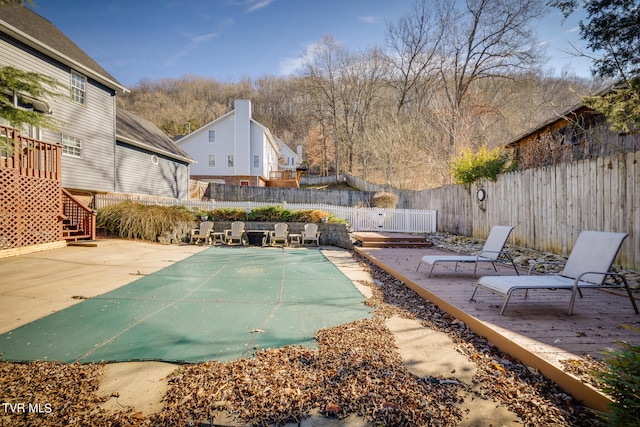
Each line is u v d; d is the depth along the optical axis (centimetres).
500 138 2283
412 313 405
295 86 4366
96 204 1406
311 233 1128
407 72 2973
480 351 293
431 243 1039
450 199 1327
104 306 423
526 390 226
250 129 3052
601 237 390
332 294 496
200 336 325
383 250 941
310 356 277
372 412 202
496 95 2489
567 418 196
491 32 2383
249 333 333
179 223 1149
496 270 629
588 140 1023
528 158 1118
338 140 4109
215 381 237
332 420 196
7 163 798
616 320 340
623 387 160
